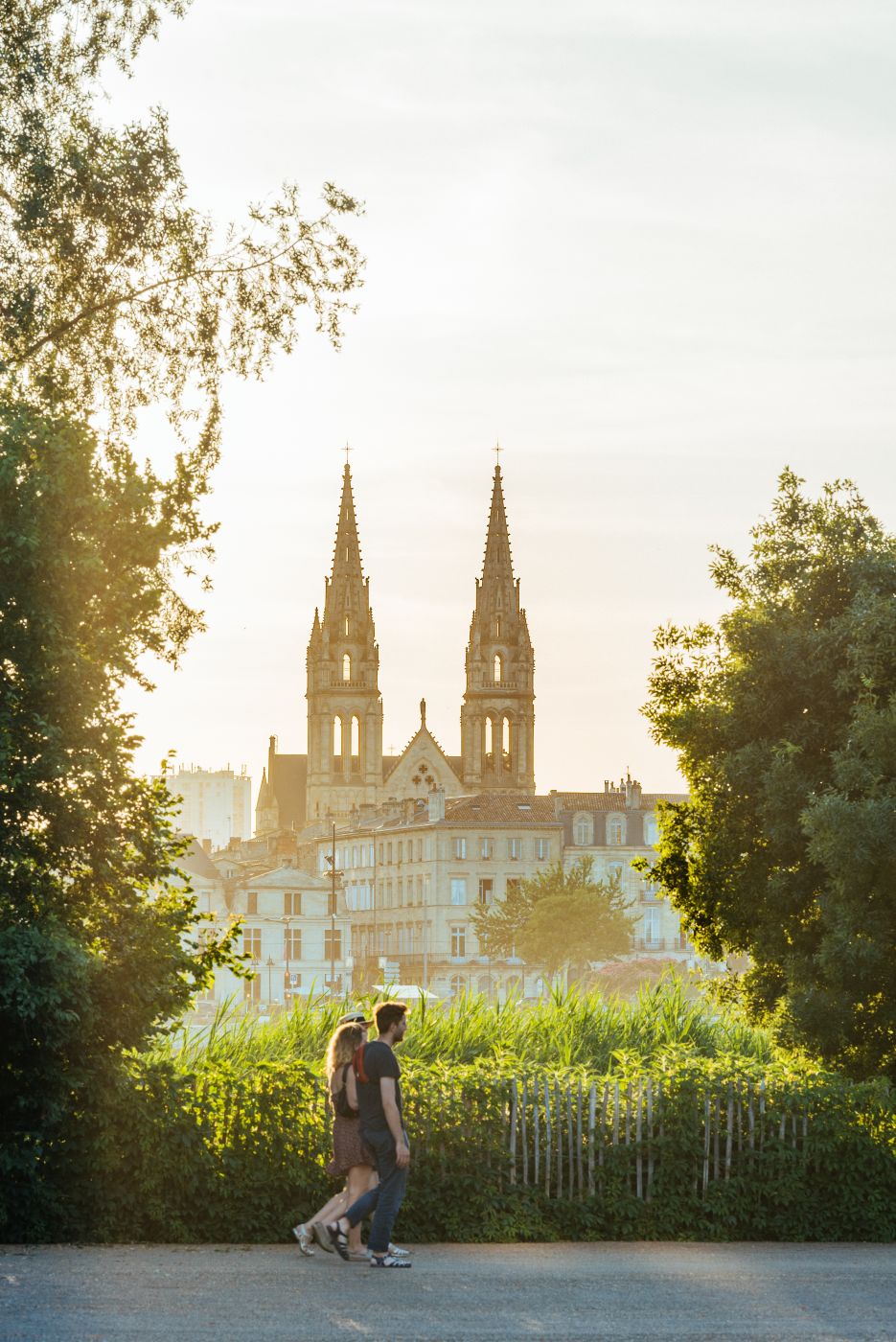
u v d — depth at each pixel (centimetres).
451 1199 2484
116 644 2489
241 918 2650
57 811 2445
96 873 2489
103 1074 2384
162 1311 1858
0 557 2378
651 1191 2552
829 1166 2569
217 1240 2395
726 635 3416
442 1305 1934
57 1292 1967
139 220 3431
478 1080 2522
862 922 2986
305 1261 2227
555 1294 2022
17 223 3312
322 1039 3064
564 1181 2561
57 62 3416
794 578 3447
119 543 2531
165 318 3591
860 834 2934
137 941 2483
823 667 3272
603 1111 2566
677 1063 2645
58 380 3212
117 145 3469
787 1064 2752
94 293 3475
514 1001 3525
